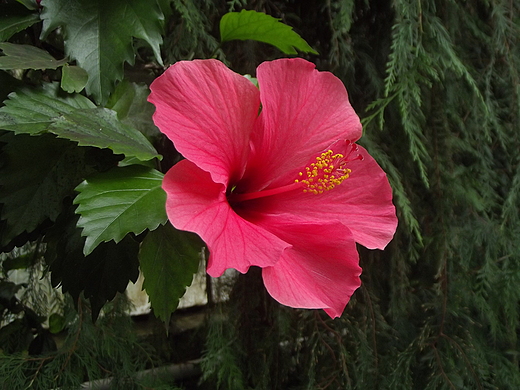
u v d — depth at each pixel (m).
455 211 0.49
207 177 0.28
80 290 0.31
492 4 0.47
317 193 0.31
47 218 0.32
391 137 0.46
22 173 0.30
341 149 0.32
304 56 0.45
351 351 0.45
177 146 0.27
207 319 0.46
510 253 0.49
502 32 0.47
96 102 0.31
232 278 0.46
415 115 0.44
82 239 0.31
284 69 0.31
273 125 0.31
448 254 0.46
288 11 0.44
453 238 0.47
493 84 0.50
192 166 0.28
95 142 0.28
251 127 0.30
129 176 0.29
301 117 0.32
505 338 0.49
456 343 0.46
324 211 0.32
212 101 0.28
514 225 0.49
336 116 0.32
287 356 0.47
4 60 0.29
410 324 0.47
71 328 0.44
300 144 0.32
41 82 0.30
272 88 0.31
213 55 0.36
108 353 0.43
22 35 0.38
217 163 0.29
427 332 0.46
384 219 0.32
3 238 0.30
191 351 0.50
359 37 0.45
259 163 0.32
